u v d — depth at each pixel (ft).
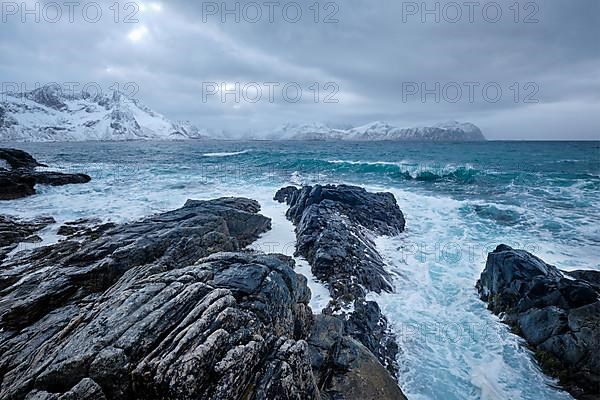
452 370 26.40
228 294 19.39
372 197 63.93
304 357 18.15
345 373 21.93
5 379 16.57
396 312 33.45
